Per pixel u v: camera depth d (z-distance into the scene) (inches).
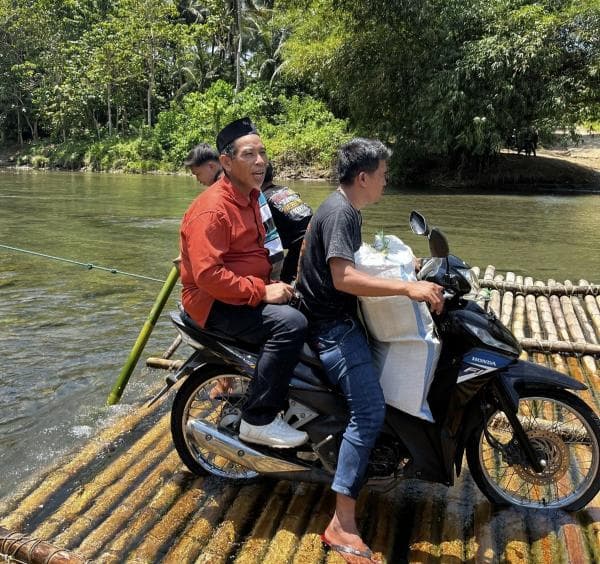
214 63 1608.0
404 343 107.0
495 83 845.2
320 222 104.7
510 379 110.3
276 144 1186.0
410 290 99.2
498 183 959.0
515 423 110.9
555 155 1179.9
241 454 114.4
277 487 122.7
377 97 949.2
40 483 127.4
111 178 1196.5
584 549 104.6
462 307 110.0
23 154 1748.3
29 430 155.3
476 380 107.3
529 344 201.8
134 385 183.3
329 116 1290.6
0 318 245.4
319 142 1144.2
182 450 124.7
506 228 525.7
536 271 358.0
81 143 1611.7
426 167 1023.0
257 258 113.7
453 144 919.7
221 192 110.0
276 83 1435.8
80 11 1744.6
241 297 106.1
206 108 1358.3
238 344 113.1
